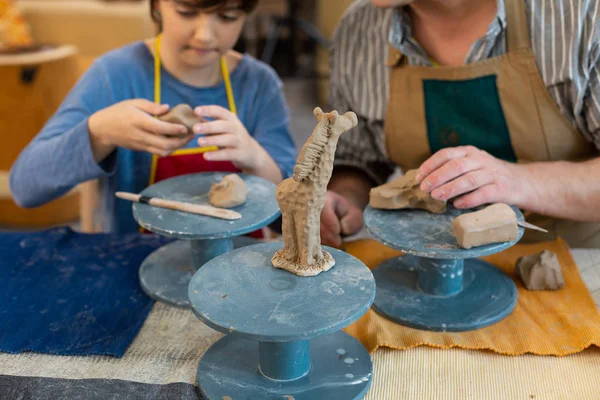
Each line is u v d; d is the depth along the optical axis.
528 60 1.13
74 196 2.91
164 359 0.86
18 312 0.96
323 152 0.75
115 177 1.40
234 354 0.85
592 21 1.05
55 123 1.30
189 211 0.99
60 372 0.83
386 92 1.34
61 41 2.94
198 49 1.23
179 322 0.95
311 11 5.00
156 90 1.40
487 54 1.16
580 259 1.11
